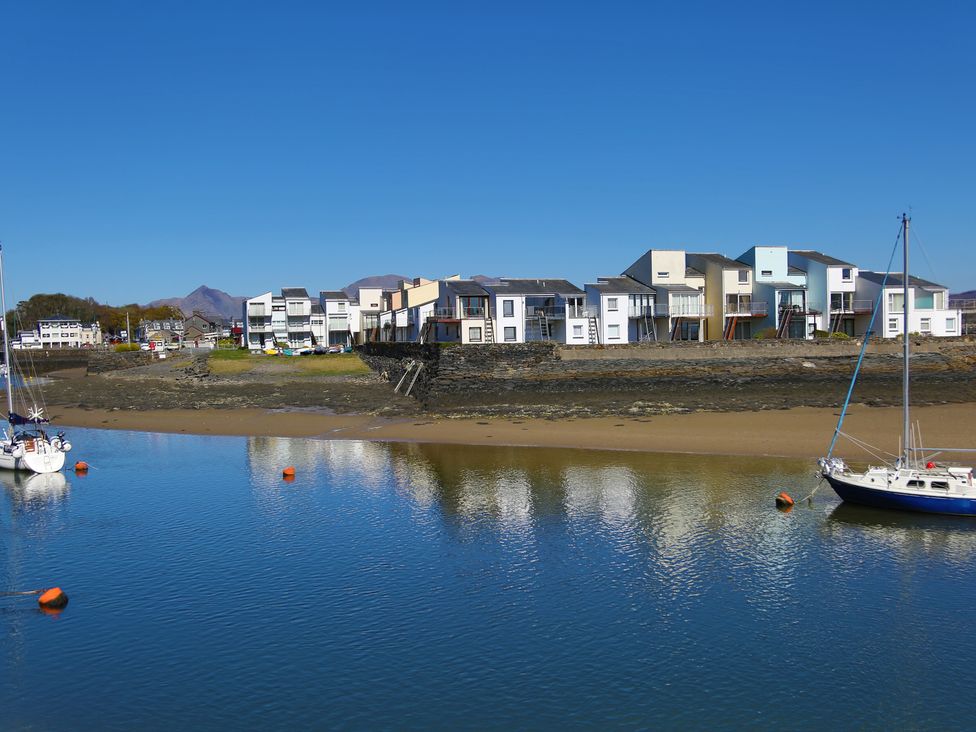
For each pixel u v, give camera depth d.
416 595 25.84
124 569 28.89
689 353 78.94
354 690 19.97
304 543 31.45
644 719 18.48
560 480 41.22
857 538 31.03
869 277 95.69
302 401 72.19
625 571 27.70
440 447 51.78
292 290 144.12
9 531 33.97
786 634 22.75
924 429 52.56
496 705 19.16
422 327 95.75
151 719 18.86
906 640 22.34
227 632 23.39
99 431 62.38
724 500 36.69
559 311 91.06
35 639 23.22
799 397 68.06
